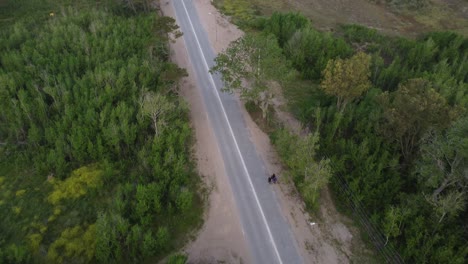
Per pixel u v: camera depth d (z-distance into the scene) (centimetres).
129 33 7012
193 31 7738
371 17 8806
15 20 8138
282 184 4609
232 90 5781
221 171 4775
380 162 4484
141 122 5009
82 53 6488
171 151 4531
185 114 5519
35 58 6209
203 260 3831
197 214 4250
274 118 5644
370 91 5594
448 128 3938
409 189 4450
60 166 4606
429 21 8669
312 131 5300
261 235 4069
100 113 5019
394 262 3800
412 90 4319
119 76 5669
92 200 4438
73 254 3856
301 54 6706
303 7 9088
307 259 3881
